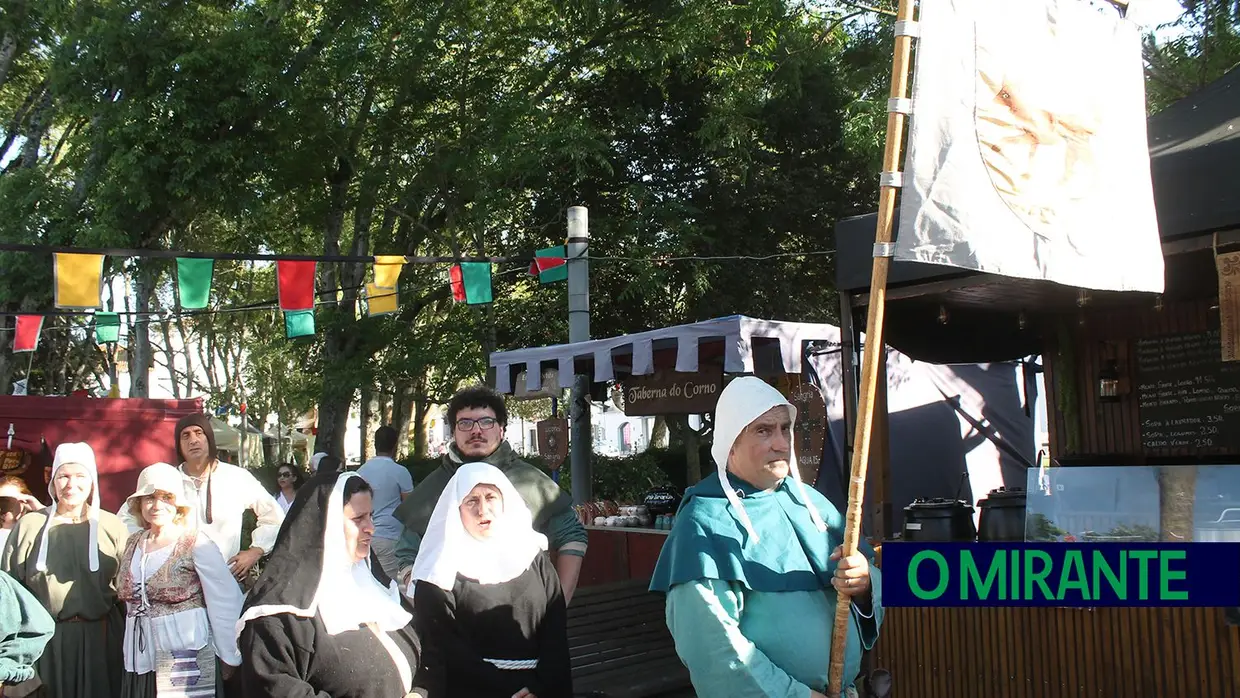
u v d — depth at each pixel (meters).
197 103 14.52
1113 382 7.53
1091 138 3.31
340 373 16.20
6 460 9.55
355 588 3.19
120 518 5.48
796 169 16.23
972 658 5.07
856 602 2.86
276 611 2.98
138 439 10.16
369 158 17.36
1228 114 4.89
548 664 3.50
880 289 2.84
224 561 4.80
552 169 16.02
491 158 15.77
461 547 3.47
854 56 15.98
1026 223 3.14
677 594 2.76
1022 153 3.17
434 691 3.34
